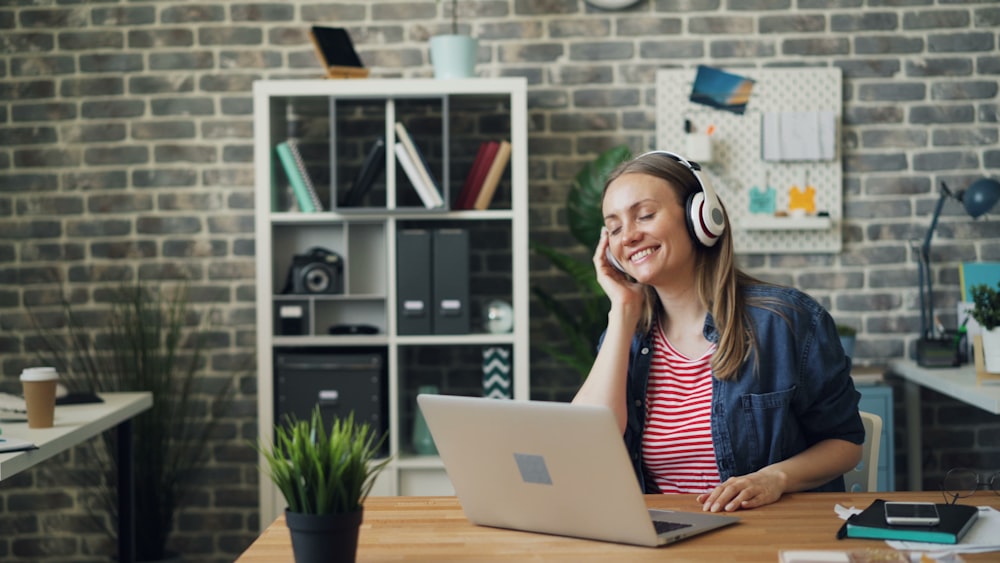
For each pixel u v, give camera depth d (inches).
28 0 162.4
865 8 160.9
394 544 64.1
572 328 154.3
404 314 146.5
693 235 84.0
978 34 160.7
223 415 163.3
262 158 145.9
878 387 146.4
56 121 163.0
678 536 63.6
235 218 163.2
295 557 56.9
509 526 67.1
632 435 85.5
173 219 163.2
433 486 146.1
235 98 162.6
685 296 85.9
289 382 145.0
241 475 163.3
